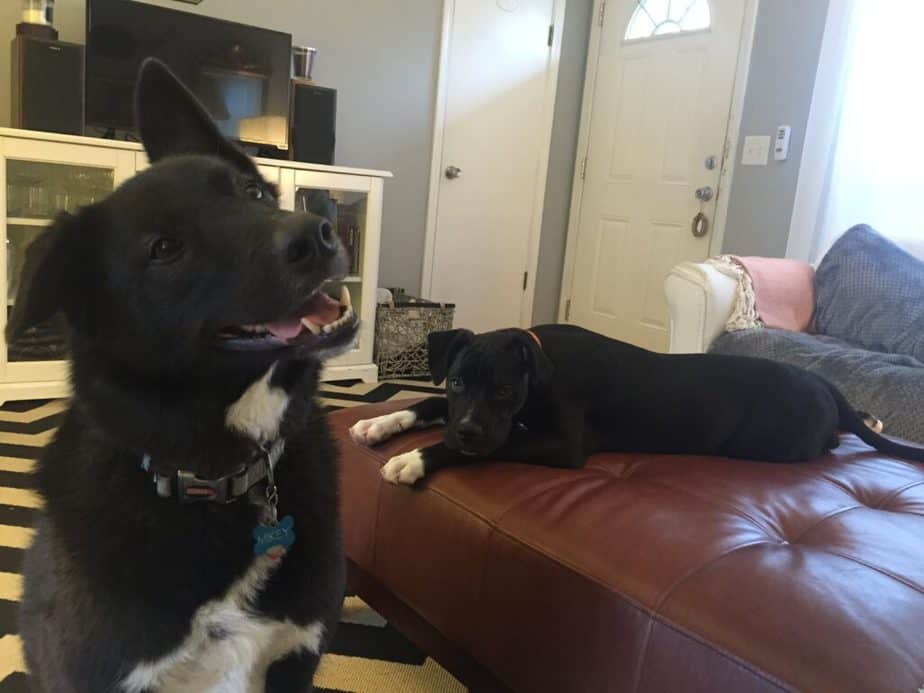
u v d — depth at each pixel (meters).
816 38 2.88
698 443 1.33
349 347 0.76
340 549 0.83
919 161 2.61
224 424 0.72
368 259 2.91
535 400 1.26
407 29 3.33
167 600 0.68
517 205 3.82
